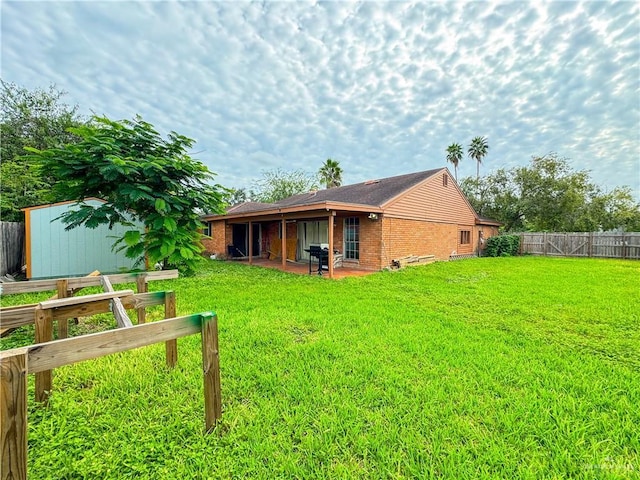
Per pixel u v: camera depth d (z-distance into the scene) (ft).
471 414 7.34
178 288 23.03
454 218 50.37
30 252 27.53
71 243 29.17
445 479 5.41
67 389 8.30
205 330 6.63
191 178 23.47
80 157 19.07
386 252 35.99
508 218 69.87
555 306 17.87
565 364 10.07
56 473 5.40
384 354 10.78
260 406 7.62
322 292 21.97
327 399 7.91
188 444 6.25
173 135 22.22
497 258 50.96
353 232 38.37
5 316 7.11
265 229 53.31
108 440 6.29
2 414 3.95
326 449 6.13
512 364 10.02
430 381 8.89
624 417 7.18
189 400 7.84
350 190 51.98
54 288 10.76
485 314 16.29
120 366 9.64
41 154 18.84
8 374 4.00
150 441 6.28
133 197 18.95
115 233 30.96
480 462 5.81
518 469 5.65
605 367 9.89
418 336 12.67
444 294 21.43
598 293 21.52
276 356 10.59
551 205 62.23
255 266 39.29
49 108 45.27
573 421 7.02
